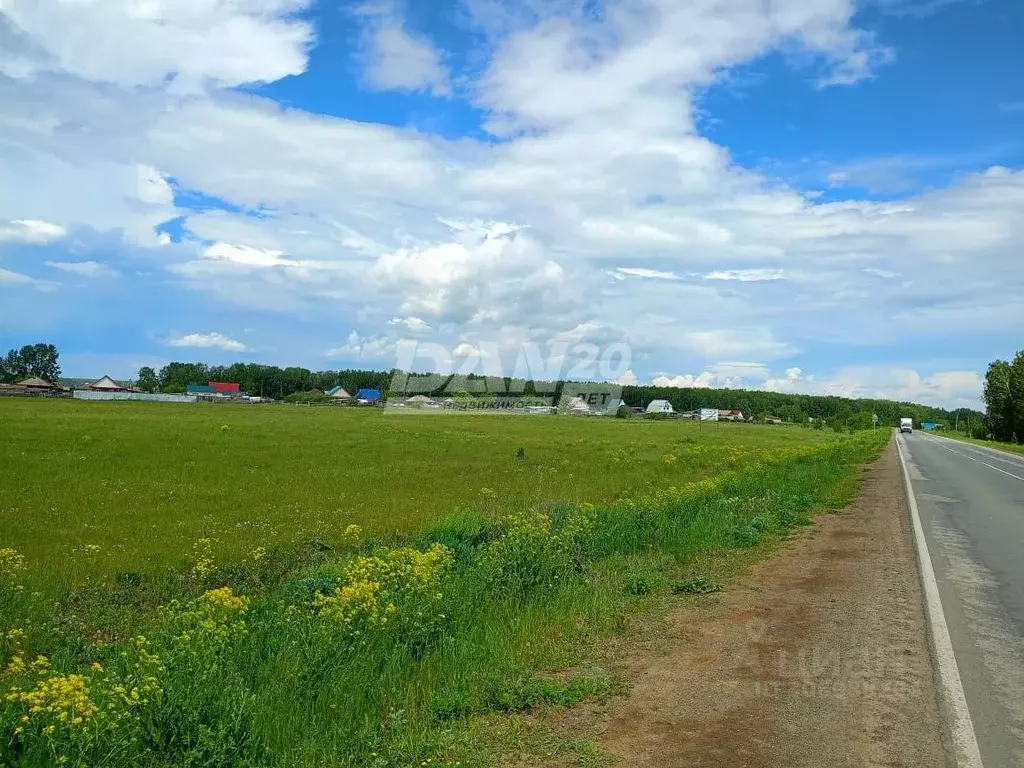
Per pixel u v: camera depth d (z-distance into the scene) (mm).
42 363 161500
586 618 7934
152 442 30812
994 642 7320
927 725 5312
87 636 8102
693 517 14148
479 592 8141
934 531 14695
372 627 6449
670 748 4953
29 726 4449
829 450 39031
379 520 15805
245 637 6375
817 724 5324
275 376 165750
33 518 14773
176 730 4570
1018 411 88125
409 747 4887
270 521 15336
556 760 4789
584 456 34156
